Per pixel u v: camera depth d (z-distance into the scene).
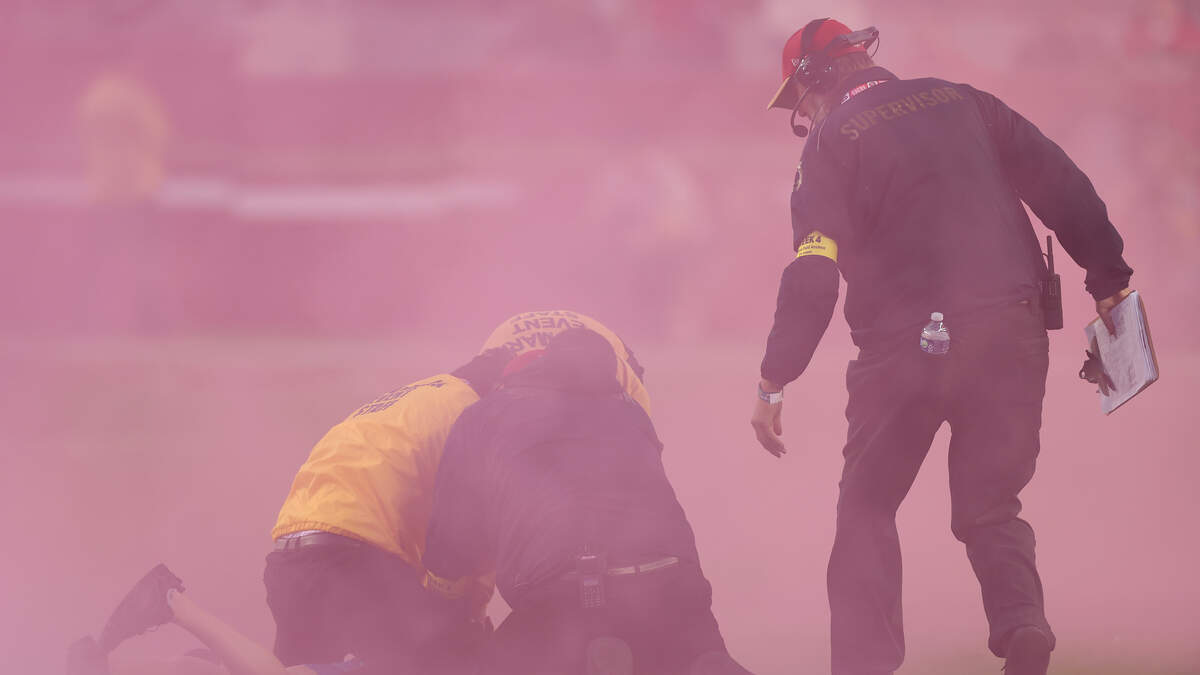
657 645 13.52
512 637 13.73
